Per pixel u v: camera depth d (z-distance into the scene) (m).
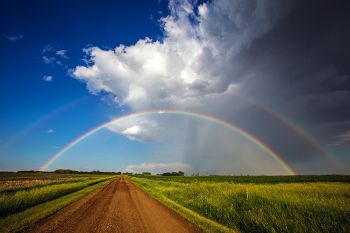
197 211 15.99
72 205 17.88
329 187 24.91
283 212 11.83
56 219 12.43
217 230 10.59
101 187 40.81
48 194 21.86
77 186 36.47
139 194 27.86
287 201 14.12
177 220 12.67
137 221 12.39
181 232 10.24
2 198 15.72
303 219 10.72
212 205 15.72
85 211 15.23
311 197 15.78
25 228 10.41
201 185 30.47
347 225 9.80
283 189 21.56
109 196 25.19
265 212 12.39
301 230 9.70
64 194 26.56
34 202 17.91
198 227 11.13
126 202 20.33
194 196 21.66
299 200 14.06
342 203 13.02
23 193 19.72
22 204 16.23
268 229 10.36
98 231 10.29
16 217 12.53
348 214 11.08
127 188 38.53
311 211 11.86
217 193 20.67
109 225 11.41
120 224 11.65
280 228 10.22
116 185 47.59
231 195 18.17
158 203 19.81
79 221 12.11
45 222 11.66
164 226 11.30
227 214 13.22
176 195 24.50
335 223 10.00
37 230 10.15
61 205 17.31
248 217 11.95
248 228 11.07
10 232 9.74
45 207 16.19
